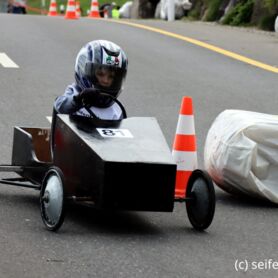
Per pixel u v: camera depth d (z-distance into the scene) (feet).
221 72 74.54
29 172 36.24
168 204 31.24
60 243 30.30
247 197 38.93
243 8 117.80
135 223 33.78
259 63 79.71
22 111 55.57
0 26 100.32
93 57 34.17
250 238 32.42
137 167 30.66
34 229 31.91
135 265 28.37
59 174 31.17
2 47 81.15
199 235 32.42
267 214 36.24
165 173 31.04
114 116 35.14
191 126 39.55
